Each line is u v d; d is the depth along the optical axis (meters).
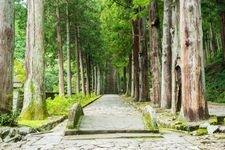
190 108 14.38
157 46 27.38
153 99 27.58
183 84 14.69
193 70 14.42
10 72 13.58
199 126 13.11
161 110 21.77
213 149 9.36
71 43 45.94
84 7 39.72
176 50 17.75
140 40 34.94
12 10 13.88
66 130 12.55
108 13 38.84
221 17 36.12
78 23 41.38
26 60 18.77
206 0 33.31
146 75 35.16
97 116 15.47
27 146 10.24
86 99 45.03
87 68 59.12
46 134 12.88
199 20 14.69
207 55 60.38
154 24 27.11
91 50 52.78
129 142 10.77
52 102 23.38
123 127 13.18
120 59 56.31
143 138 11.66
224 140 10.94
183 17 14.74
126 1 34.28
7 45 13.53
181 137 11.81
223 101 30.36
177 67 17.86
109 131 12.72
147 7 27.39
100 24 47.31
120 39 42.66
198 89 14.35
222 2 30.97
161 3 29.39
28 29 18.92
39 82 18.42
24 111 17.98
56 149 9.66
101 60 68.00
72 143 10.72
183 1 14.77
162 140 11.16
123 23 36.16
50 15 34.78
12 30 13.82
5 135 11.75
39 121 16.73
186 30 14.63
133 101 38.81
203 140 10.98
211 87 36.31
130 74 58.50
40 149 9.70
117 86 108.31
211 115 14.88
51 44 37.47
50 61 45.03
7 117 12.86
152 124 12.91
